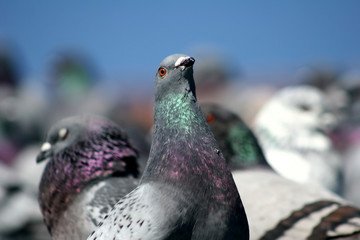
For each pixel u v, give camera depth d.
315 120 12.82
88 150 7.68
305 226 8.06
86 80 23.55
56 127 8.04
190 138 5.77
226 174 5.72
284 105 13.04
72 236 7.38
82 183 7.50
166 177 5.62
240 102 20.95
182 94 5.92
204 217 5.46
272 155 12.59
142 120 25.44
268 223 8.12
